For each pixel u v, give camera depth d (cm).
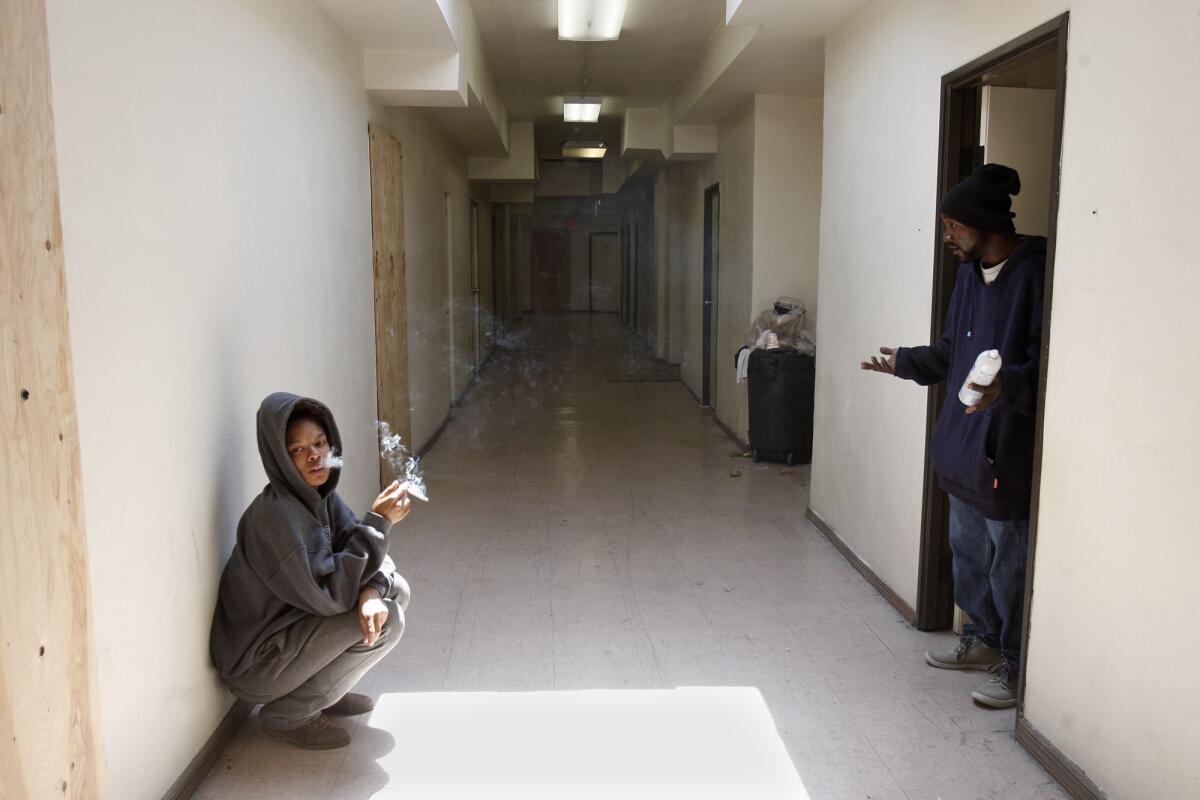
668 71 826
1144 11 221
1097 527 241
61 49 187
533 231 2283
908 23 383
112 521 209
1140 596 223
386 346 584
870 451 433
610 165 1662
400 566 461
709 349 989
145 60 226
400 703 310
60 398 183
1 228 164
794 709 305
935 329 354
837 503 491
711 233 977
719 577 443
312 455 261
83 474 196
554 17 648
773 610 398
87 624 193
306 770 265
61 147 187
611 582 436
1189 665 206
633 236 1919
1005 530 299
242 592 262
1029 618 277
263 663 263
